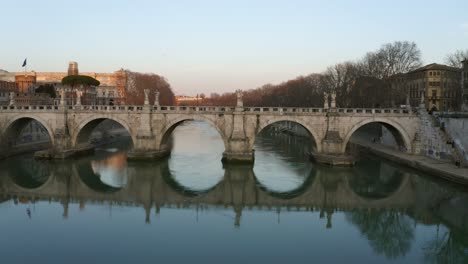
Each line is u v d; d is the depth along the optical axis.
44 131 85.75
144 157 64.69
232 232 34.38
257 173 57.78
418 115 63.38
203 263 27.83
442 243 32.66
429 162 54.09
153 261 28.12
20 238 32.69
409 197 46.72
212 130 147.75
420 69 101.19
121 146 88.94
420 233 35.00
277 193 48.84
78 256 29.03
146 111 65.19
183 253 29.56
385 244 31.78
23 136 76.06
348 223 37.47
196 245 31.19
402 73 82.88
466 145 50.19
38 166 61.97
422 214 40.50
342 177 55.38
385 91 83.56
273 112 63.47
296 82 147.50
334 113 62.25
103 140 97.56
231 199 46.12
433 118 60.59
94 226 35.81
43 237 32.91
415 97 104.88
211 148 85.44
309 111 64.00
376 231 35.25
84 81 98.38
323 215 39.97
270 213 40.62
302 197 47.06
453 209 42.09
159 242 31.83
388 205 43.78
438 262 28.80
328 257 29.09
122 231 34.44
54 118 67.44
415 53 83.56
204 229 35.16
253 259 28.59
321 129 63.81
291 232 34.66
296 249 30.66
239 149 62.56
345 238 33.28
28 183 53.28
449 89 98.81
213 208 42.19
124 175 56.88
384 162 64.94
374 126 90.69
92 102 126.38
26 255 29.20
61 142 66.44
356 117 63.12
